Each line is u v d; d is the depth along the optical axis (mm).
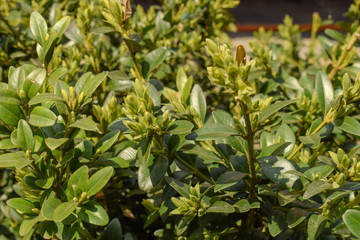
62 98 275
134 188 408
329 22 642
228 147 323
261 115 285
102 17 443
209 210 288
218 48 267
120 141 332
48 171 285
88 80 293
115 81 399
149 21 479
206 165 331
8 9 487
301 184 284
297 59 641
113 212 388
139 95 287
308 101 368
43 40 296
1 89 276
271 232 295
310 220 288
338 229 304
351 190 280
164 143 309
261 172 302
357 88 296
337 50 412
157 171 292
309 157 349
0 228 401
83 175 278
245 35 1735
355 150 281
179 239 322
